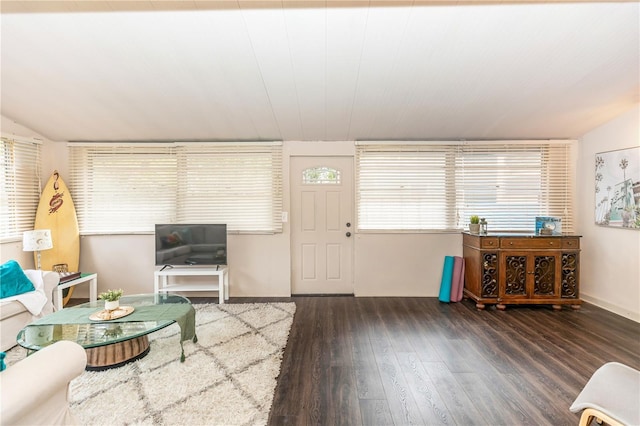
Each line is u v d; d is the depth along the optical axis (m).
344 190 4.25
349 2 1.93
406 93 2.95
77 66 2.55
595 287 3.80
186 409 1.89
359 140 4.14
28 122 3.55
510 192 4.14
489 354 2.59
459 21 2.06
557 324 3.21
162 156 4.15
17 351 2.65
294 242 4.27
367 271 4.19
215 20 2.06
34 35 2.21
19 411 1.10
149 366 2.38
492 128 3.77
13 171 3.58
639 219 3.25
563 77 2.68
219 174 4.17
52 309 3.10
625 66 2.52
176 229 3.91
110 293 2.56
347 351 2.65
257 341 2.80
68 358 1.35
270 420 1.82
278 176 4.17
